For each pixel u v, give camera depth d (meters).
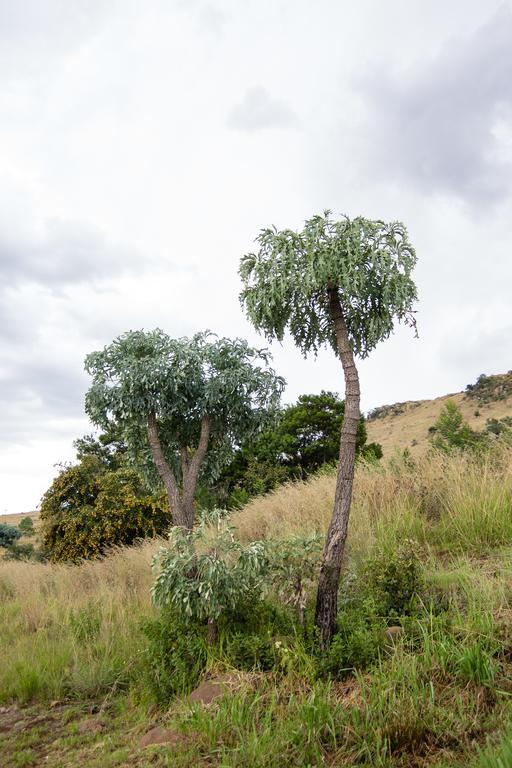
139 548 13.16
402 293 4.67
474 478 7.80
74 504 17.05
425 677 3.47
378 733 2.97
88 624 7.12
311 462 26.75
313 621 4.55
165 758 3.27
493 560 5.59
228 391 6.12
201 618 4.82
